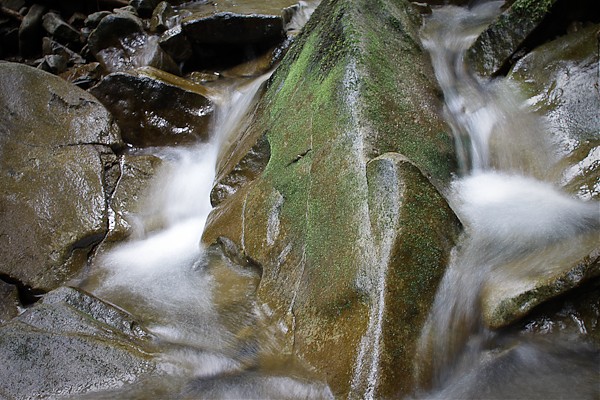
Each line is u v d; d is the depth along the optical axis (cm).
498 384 320
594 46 483
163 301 436
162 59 782
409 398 307
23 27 972
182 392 334
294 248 400
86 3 1020
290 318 369
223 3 877
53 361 351
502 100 507
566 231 376
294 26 797
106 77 682
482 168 471
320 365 331
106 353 354
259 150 515
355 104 426
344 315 338
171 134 685
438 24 650
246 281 425
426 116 461
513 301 326
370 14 530
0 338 368
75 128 621
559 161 439
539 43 519
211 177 620
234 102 703
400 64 500
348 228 365
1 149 571
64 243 515
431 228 355
